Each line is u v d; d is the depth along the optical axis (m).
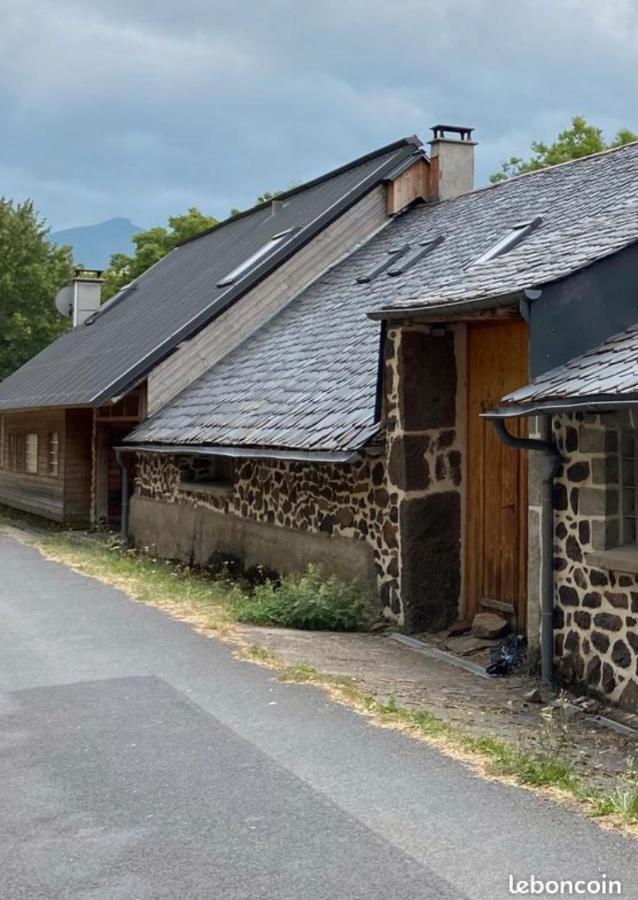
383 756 5.48
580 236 9.66
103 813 4.79
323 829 4.50
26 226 37.62
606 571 7.54
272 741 5.76
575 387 7.07
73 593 11.20
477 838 4.36
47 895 3.97
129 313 22.38
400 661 8.66
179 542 15.66
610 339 8.05
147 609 10.08
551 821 4.54
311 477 11.82
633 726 6.95
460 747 5.62
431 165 18.44
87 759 5.54
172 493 16.09
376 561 10.49
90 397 16.84
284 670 7.39
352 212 18.09
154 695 6.80
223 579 13.36
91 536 19.28
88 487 21.41
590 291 8.02
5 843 4.48
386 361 10.23
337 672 7.68
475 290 8.73
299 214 19.69
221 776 5.22
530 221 12.52
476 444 10.12
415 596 9.98
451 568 10.18
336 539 11.23
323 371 13.10
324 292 16.84
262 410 13.22
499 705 7.33
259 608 9.91
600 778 5.47
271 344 16.17
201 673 7.36
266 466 12.99
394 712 6.32
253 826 4.57
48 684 7.18
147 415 16.75
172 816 4.72
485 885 3.92
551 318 7.87
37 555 15.17
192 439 14.02
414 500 9.99
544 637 8.09
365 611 10.18
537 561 8.29
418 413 10.01
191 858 4.27
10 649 8.38
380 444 10.18
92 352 21.08
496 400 9.81
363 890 3.92
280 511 12.59
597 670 7.63
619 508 7.70
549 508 8.09
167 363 16.81
